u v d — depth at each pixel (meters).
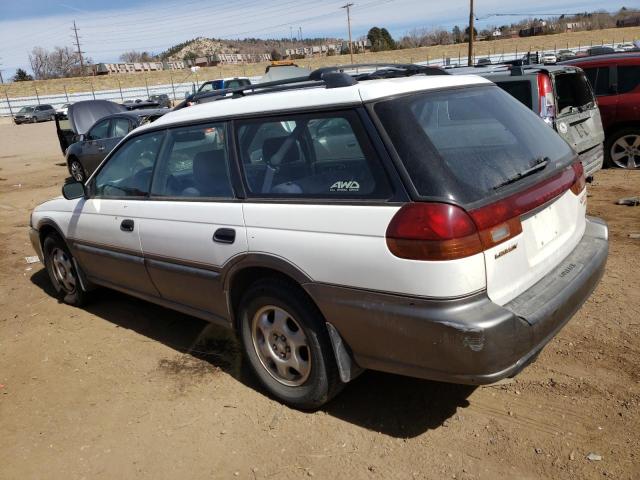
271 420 3.31
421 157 2.67
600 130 7.55
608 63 8.80
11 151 23.34
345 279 2.83
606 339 3.82
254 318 3.45
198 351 4.26
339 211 2.85
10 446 3.30
